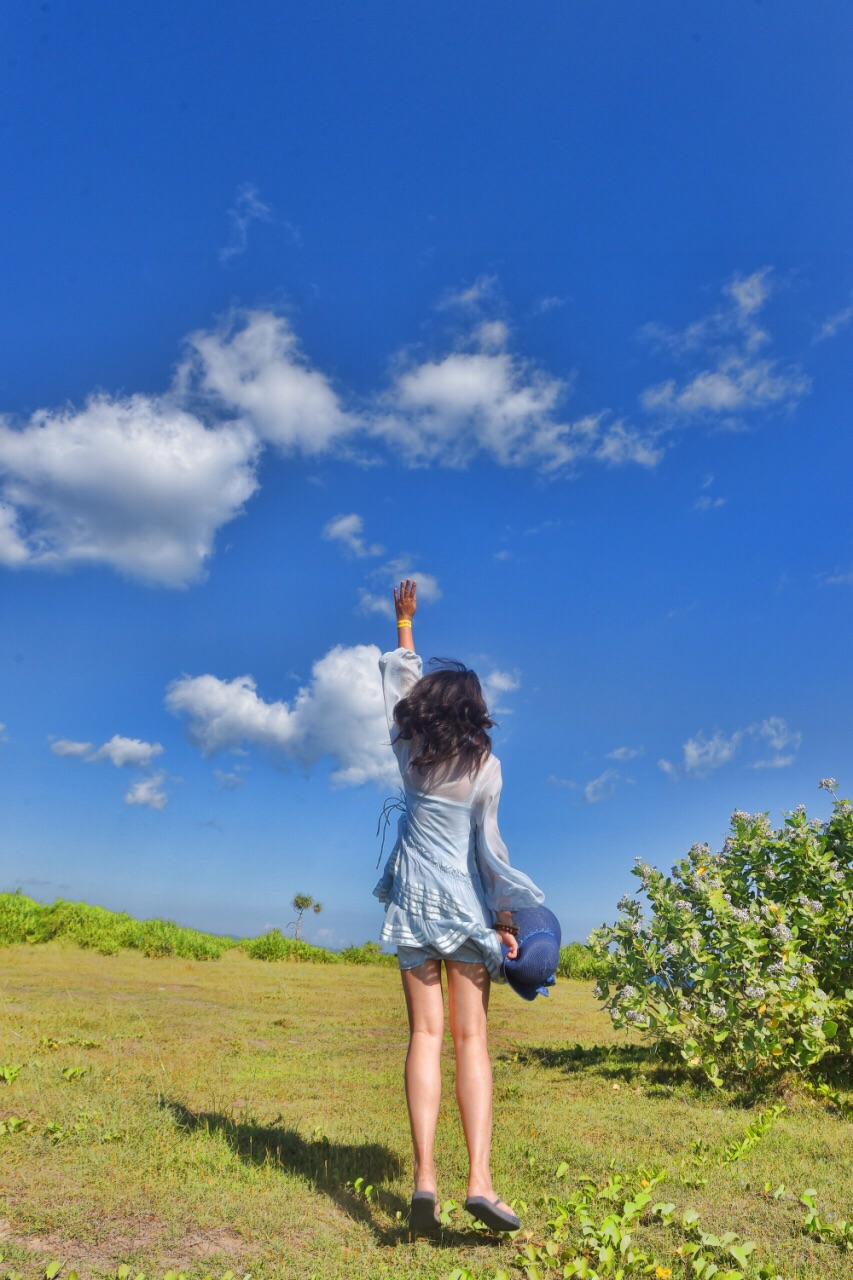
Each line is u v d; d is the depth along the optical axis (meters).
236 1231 2.83
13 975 10.98
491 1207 2.65
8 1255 2.50
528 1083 5.66
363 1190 3.30
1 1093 4.20
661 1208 2.97
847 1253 2.75
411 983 3.05
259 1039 7.06
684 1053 5.57
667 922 6.01
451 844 3.11
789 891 6.21
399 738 3.29
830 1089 5.11
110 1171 3.21
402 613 3.74
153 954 15.16
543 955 3.10
